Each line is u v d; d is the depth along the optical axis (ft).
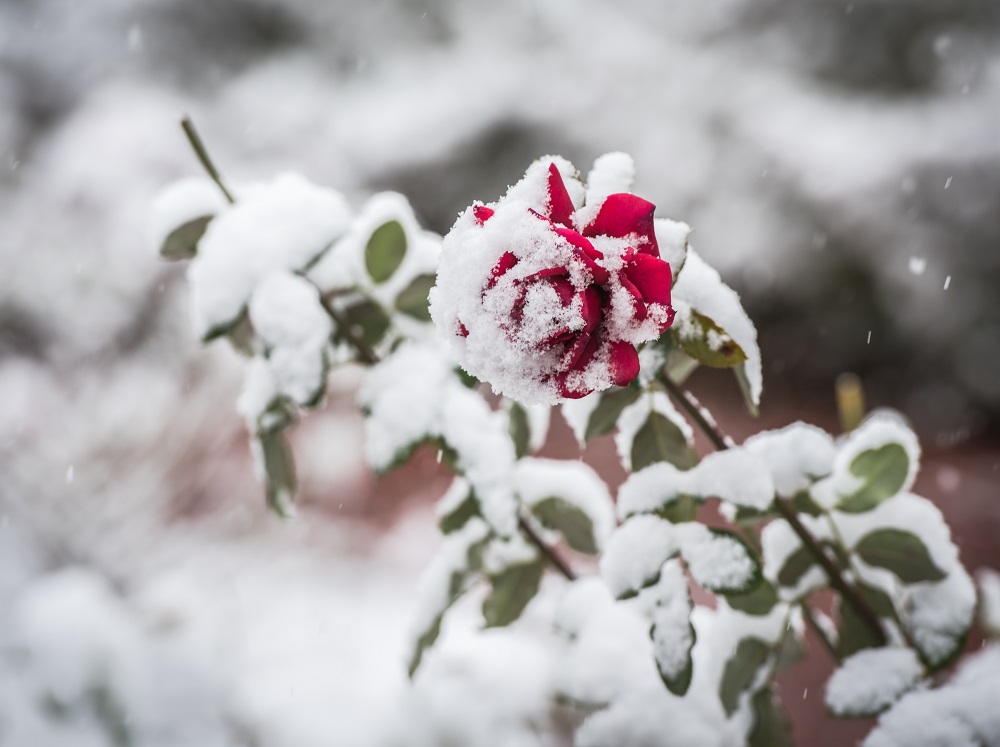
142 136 7.61
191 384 5.04
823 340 8.59
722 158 8.74
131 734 2.21
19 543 4.02
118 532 4.24
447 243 1.64
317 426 6.29
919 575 1.86
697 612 2.03
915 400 8.30
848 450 1.88
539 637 2.19
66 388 5.03
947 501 6.24
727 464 1.80
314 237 1.90
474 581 1.98
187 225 1.99
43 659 2.26
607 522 2.00
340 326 1.93
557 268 1.60
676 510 1.81
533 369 1.61
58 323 5.47
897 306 8.25
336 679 2.29
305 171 8.76
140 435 4.78
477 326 1.60
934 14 8.71
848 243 8.30
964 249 8.05
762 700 1.89
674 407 1.88
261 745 2.15
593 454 6.93
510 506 1.85
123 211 6.41
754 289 8.70
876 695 1.81
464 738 2.06
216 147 8.24
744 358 1.72
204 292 1.88
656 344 1.76
